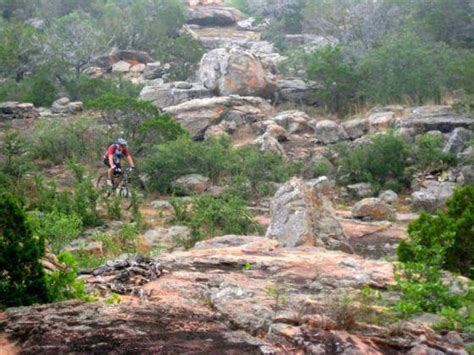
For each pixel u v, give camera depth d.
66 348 4.48
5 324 4.88
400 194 19.34
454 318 5.47
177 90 29.58
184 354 4.45
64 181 19.34
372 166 20.12
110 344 4.55
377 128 23.67
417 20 35.34
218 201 14.79
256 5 63.06
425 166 20.23
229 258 8.18
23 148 21.36
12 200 5.70
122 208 16.45
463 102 23.88
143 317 5.06
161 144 20.20
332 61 28.98
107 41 46.22
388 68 27.67
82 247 11.71
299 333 4.81
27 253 5.64
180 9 53.16
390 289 6.41
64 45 38.41
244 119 26.36
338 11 40.94
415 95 26.78
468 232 8.23
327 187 11.78
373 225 14.56
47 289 5.79
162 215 15.86
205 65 30.30
